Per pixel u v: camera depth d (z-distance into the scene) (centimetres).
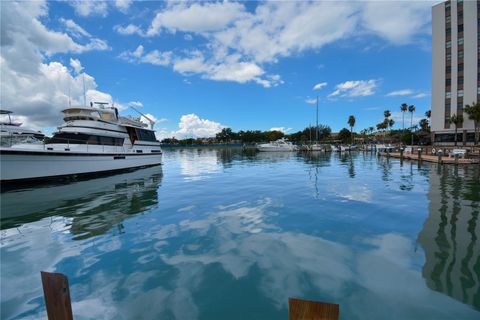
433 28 4778
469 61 4388
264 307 350
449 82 4600
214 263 466
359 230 616
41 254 516
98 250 529
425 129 6938
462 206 809
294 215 746
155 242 564
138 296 377
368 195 1005
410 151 3406
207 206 866
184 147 10494
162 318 333
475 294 363
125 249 532
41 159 1336
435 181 1304
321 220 696
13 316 343
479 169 1777
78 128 1627
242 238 578
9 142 1383
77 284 409
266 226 655
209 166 2417
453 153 2428
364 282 397
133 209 841
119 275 433
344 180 1401
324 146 5166
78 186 1300
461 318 319
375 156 3700
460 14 4466
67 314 201
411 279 402
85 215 780
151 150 2353
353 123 7481
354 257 478
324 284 395
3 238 603
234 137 10825
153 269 450
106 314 342
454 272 419
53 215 787
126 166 1936
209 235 599
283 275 422
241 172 1870
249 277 419
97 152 1636
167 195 1062
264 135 9962
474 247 507
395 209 791
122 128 1972
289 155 4222
